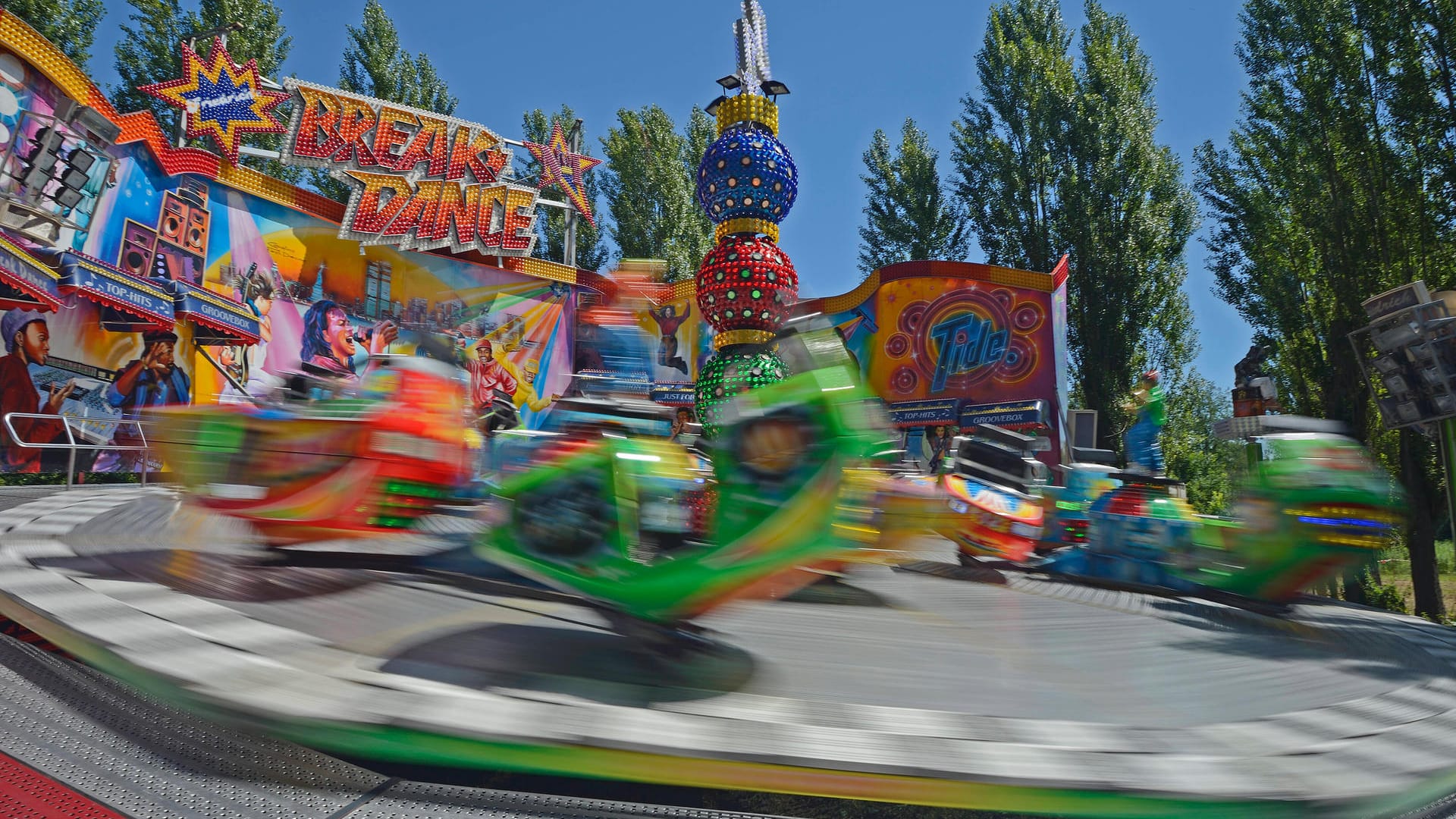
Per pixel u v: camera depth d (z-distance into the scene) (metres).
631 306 4.72
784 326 3.15
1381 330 7.09
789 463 2.88
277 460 4.53
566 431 3.38
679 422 7.86
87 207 14.79
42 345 14.36
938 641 3.66
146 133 15.93
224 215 17.86
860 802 2.03
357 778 2.00
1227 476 5.33
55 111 13.40
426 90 33.50
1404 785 2.04
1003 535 6.73
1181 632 4.29
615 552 3.00
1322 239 15.88
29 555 3.77
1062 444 21.06
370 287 20.88
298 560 4.49
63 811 1.78
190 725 2.21
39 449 13.99
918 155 34.91
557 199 35.56
